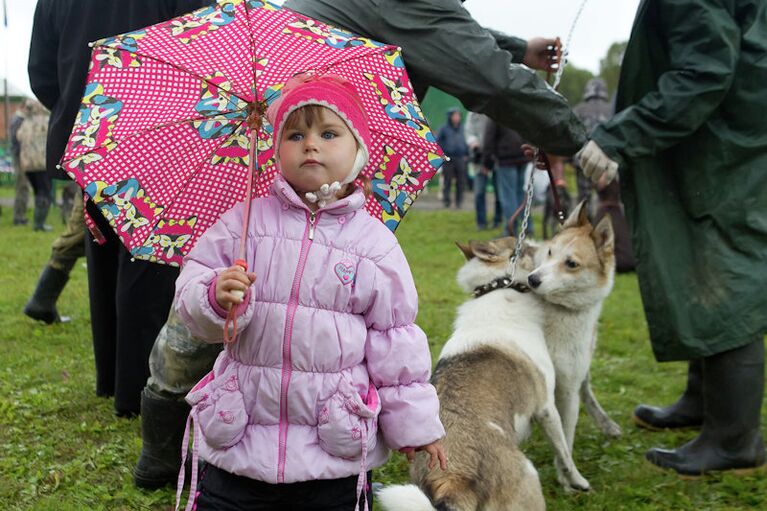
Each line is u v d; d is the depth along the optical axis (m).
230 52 2.27
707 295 3.75
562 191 10.82
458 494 2.78
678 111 3.54
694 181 3.76
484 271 3.96
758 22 3.59
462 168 17.98
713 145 3.69
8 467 3.59
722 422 3.88
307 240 2.12
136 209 2.25
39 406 4.36
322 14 3.16
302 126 2.12
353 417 2.07
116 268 4.35
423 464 2.96
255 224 2.15
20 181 13.30
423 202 20.09
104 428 4.08
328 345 2.06
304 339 2.05
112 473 3.62
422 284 8.57
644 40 3.90
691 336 3.76
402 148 2.45
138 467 3.46
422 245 11.86
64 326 6.07
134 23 3.79
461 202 18.22
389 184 2.46
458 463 2.92
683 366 6.02
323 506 2.14
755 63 3.58
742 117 3.64
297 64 2.30
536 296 3.91
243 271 1.97
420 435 2.11
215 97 2.30
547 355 3.77
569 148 3.49
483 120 12.09
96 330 4.44
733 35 3.54
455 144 17.84
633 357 6.24
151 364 3.35
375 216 2.46
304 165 2.12
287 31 2.32
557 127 3.37
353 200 2.16
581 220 4.09
